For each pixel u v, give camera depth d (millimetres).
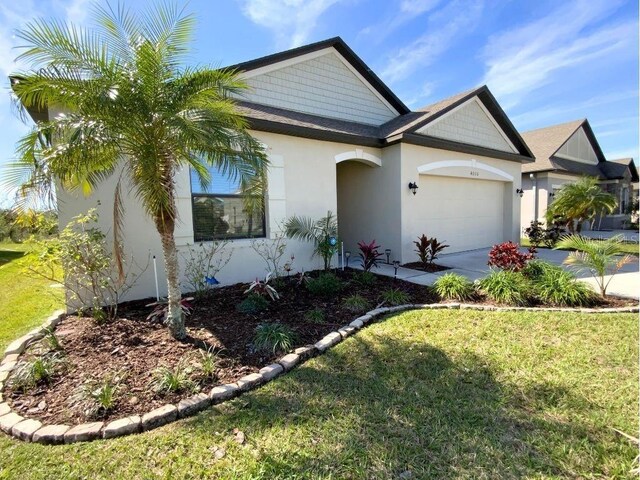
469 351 4047
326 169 8875
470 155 11617
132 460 2449
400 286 7254
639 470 2193
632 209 25391
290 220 8219
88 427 2734
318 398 3150
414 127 9469
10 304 6379
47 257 5156
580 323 4840
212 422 2844
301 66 9602
